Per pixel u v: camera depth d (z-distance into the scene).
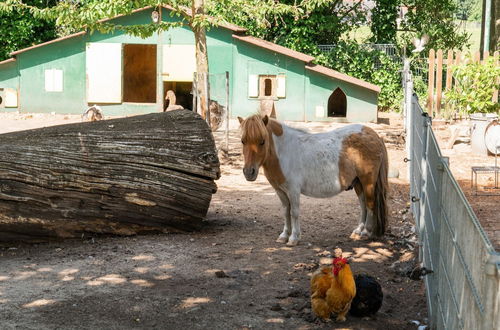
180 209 6.13
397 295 4.80
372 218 6.01
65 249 5.72
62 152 5.81
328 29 15.92
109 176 5.88
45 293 4.71
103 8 10.32
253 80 14.33
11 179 5.67
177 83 16.19
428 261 4.54
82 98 14.79
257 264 5.37
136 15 14.27
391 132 12.38
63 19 10.55
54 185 5.75
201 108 10.83
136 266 5.29
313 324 4.28
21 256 5.55
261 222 6.67
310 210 7.11
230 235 6.18
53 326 4.19
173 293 4.75
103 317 4.34
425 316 4.45
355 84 13.94
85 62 14.65
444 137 11.16
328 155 5.76
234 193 7.98
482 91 10.69
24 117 14.25
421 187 5.36
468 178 8.44
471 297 2.78
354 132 5.87
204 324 4.26
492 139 9.55
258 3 11.83
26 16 15.85
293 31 15.65
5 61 14.80
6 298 4.61
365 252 5.72
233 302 4.61
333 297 4.20
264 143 5.40
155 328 4.20
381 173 5.91
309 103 14.25
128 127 6.10
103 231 6.00
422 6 17.11
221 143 10.78
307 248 5.80
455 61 12.76
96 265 5.30
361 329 4.21
